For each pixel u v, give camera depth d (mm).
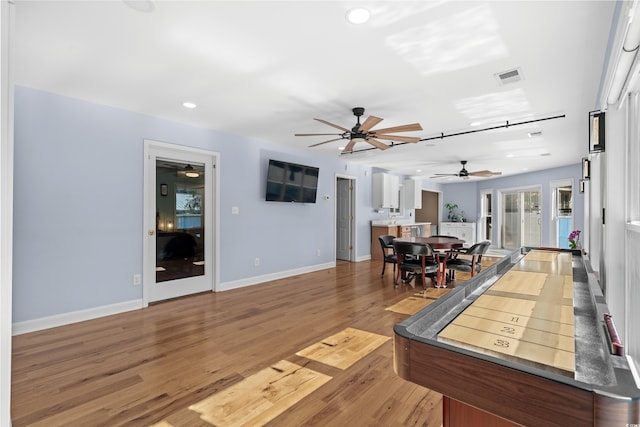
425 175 9711
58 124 3314
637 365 1929
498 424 1028
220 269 4789
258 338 3018
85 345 2844
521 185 9227
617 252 2334
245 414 1894
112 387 2176
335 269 6613
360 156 6656
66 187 3371
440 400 2041
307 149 6000
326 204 6738
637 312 1992
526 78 2867
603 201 2973
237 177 5000
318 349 2775
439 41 2277
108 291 3666
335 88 3113
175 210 4367
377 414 1899
